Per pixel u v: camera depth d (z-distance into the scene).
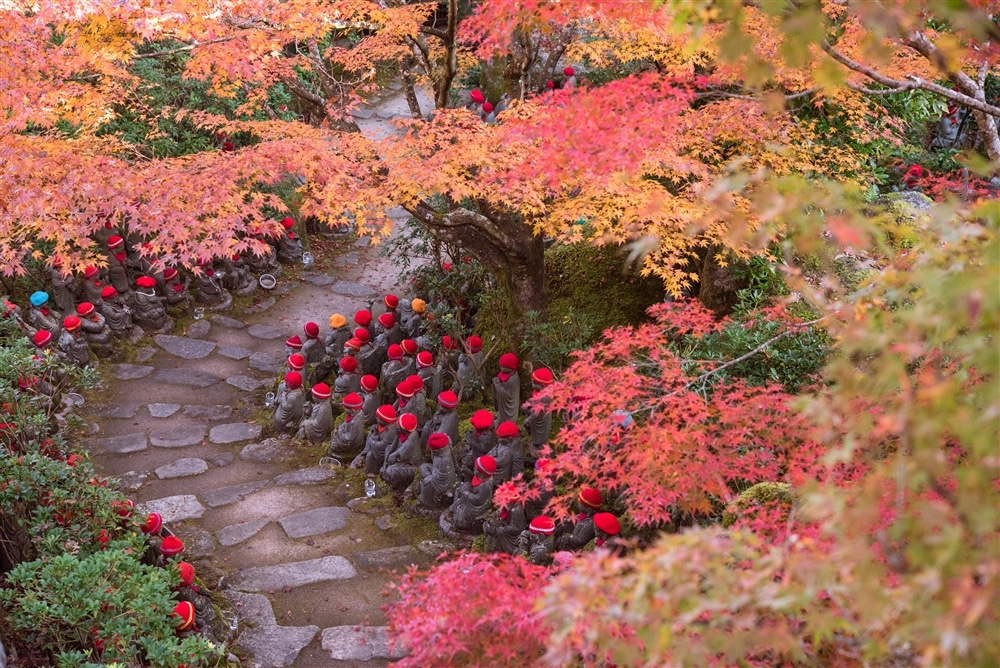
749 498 6.08
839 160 8.57
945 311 2.53
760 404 5.22
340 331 13.54
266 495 10.52
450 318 12.30
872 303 3.66
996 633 2.40
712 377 7.80
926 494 3.52
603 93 5.06
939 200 6.52
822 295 5.70
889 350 2.84
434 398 12.15
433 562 9.25
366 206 8.27
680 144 7.14
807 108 9.73
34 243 13.30
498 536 9.02
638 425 6.17
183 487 10.68
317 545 9.56
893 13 2.86
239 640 8.02
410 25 8.98
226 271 15.70
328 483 10.78
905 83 4.68
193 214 7.75
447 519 9.70
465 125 8.67
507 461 9.56
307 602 8.61
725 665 3.22
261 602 8.55
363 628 8.17
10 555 7.45
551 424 10.72
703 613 3.12
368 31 13.82
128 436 11.77
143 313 14.32
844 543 2.79
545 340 10.97
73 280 13.30
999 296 2.35
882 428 2.62
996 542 2.56
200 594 8.31
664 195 7.46
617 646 3.14
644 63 10.73
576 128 5.00
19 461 7.77
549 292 12.66
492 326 13.12
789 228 6.76
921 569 2.64
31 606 6.11
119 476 10.88
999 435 2.62
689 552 2.94
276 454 11.46
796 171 7.91
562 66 16.70
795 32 2.88
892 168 12.88
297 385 11.81
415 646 4.10
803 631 3.22
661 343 6.24
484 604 4.12
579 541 8.31
